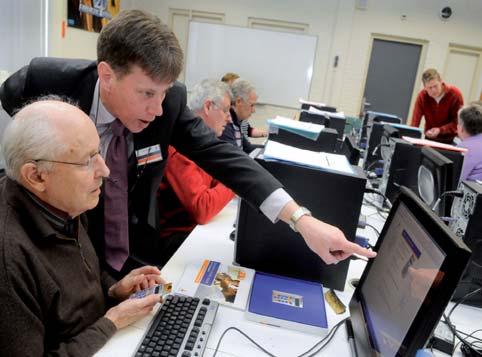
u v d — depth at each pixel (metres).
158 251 1.59
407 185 2.04
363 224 1.81
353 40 6.27
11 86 1.22
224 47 6.56
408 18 6.07
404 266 0.81
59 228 0.88
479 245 1.18
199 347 0.86
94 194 0.89
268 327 1.00
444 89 4.43
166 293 1.06
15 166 0.80
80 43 5.10
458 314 1.18
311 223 1.02
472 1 5.84
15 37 3.96
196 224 1.68
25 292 0.77
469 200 1.21
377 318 0.87
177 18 6.72
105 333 0.88
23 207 0.82
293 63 6.44
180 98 1.28
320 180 1.15
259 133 3.95
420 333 0.66
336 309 1.11
